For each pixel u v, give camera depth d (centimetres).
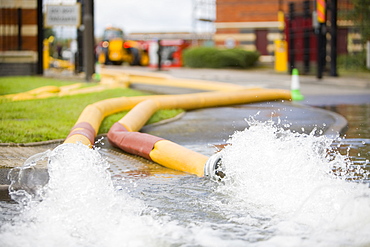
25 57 1905
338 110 1191
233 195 482
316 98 1480
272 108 1213
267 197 466
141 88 1662
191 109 1175
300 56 2716
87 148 482
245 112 1134
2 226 392
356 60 2581
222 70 2702
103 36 3484
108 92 1318
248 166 509
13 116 902
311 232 382
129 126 767
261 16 3092
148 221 405
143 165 612
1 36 1894
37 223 399
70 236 375
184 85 1733
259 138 529
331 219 402
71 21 1706
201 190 500
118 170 584
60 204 427
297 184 481
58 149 469
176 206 448
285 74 2389
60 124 835
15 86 1452
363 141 750
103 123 871
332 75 2220
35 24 1909
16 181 505
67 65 3219
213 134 834
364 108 1231
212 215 424
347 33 2828
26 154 634
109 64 3384
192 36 3319
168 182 531
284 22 2489
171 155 596
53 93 1275
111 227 392
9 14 1894
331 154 651
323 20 2091
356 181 513
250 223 404
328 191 448
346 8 2777
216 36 3158
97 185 454
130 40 3491
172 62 3247
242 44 3138
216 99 1223
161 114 1026
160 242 365
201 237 374
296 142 545
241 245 360
